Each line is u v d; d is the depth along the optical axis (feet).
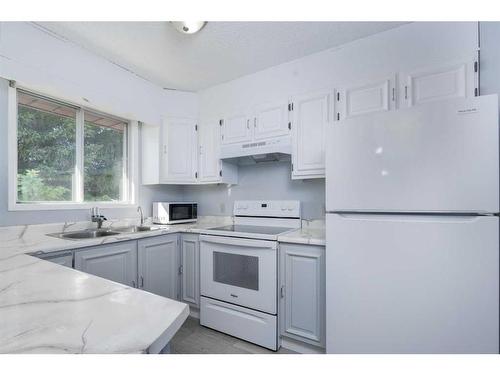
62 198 6.99
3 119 5.64
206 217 9.63
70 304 2.17
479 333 3.62
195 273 7.44
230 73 7.85
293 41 6.27
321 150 6.54
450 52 5.16
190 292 7.52
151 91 8.34
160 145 8.65
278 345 5.89
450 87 5.11
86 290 2.49
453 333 3.77
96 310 2.06
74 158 7.27
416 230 4.05
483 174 3.65
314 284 5.49
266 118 7.49
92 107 7.32
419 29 5.48
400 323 4.12
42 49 5.67
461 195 3.76
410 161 4.11
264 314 5.96
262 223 8.16
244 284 6.40
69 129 7.17
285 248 5.86
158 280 7.06
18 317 1.93
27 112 6.29
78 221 7.02
